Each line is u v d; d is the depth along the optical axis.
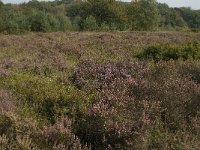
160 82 7.70
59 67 10.76
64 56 14.02
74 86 8.06
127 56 14.16
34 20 50.88
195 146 5.03
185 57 12.64
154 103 6.13
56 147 4.79
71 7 98.12
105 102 6.43
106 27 57.94
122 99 6.38
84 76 8.75
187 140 5.20
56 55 13.92
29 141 4.89
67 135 5.15
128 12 77.06
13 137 5.13
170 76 8.18
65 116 6.17
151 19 84.19
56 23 54.09
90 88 7.77
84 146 5.05
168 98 6.50
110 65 9.42
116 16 68.69
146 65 9.96
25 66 10.87
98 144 5.31
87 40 22.14
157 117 5.81
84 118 5.77
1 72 9.41
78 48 16.48
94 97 6.77
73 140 5.10
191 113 6.32
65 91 7.16
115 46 18.05
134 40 22.67
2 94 6.93
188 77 8.20
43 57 13.45
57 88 7.52
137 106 6.14
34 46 17.95
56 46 17.11
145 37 25.64
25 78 8.93
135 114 5.80
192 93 6.86
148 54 13.42
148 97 6.77
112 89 7.07
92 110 5.82
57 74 9.46
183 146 5.02
